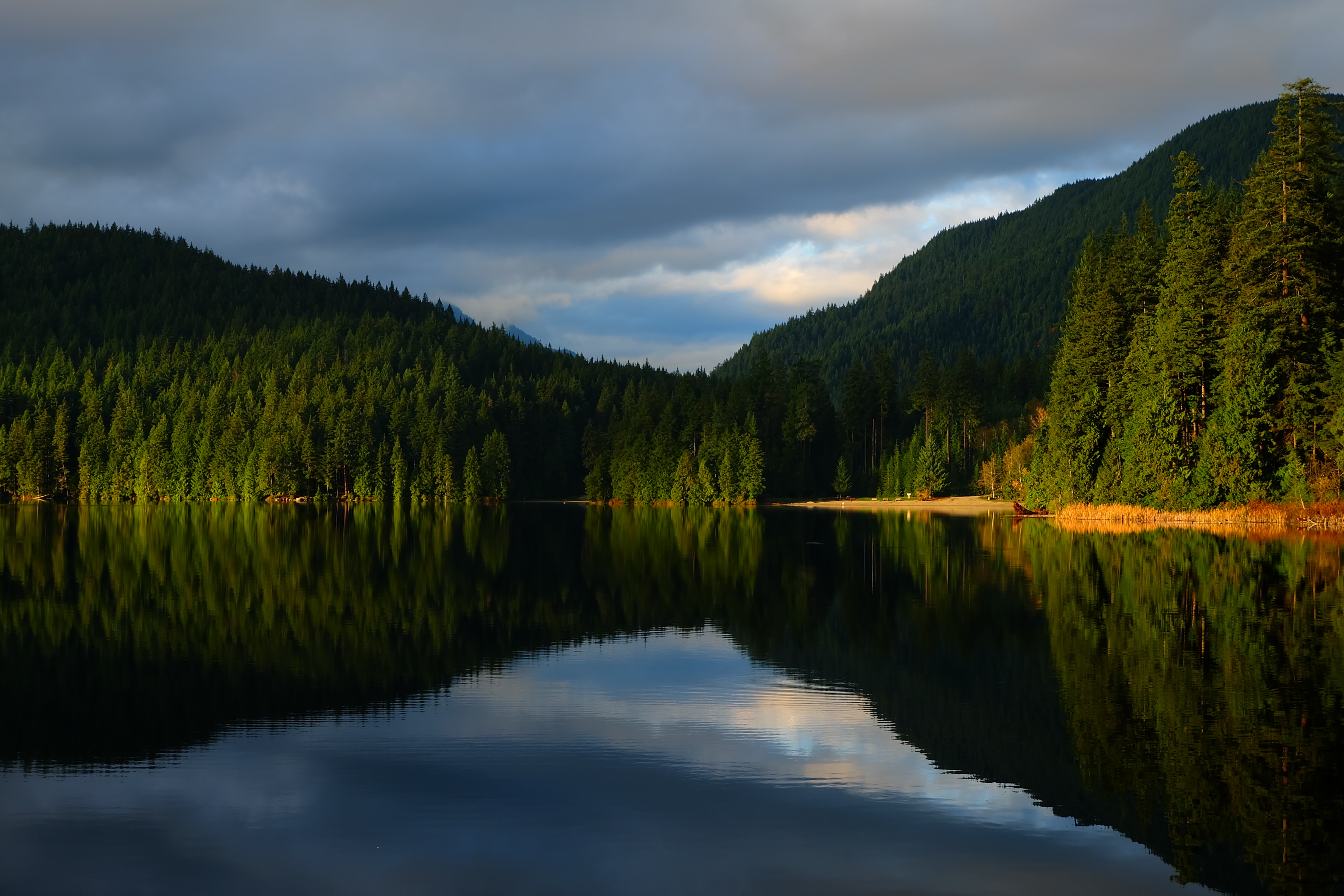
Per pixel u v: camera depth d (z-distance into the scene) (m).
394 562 52.84
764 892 12.41
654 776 16.86
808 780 16.61
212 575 45.47
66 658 26.61
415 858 13.49
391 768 17.28
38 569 47.53
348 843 13.99
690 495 138.12
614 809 15.30
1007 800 15.48
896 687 23.09
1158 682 22.34
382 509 133.25
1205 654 25.20
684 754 18.12
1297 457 63.97
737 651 27.67
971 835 14.16
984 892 12.40
